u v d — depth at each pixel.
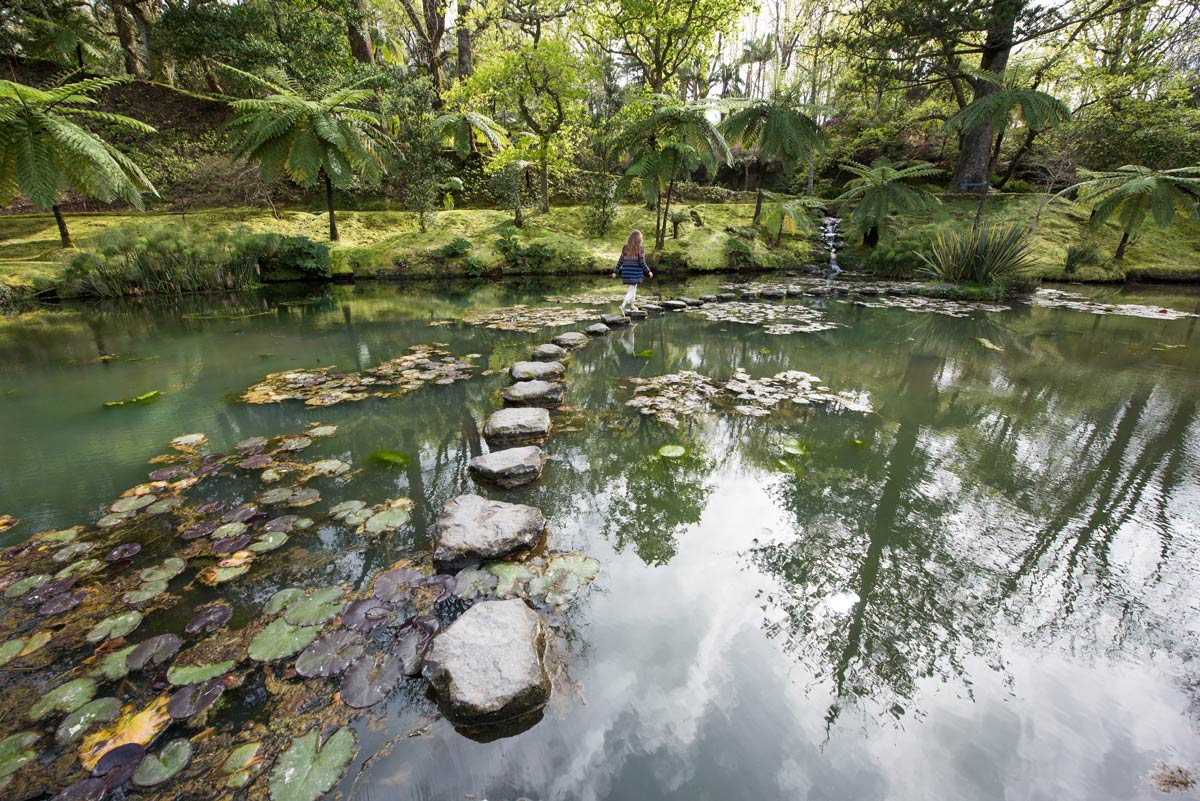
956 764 1.35
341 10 14.55
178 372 4.81
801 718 1.49
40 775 1.28
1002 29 12.48
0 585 2.00
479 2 16.03
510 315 7.58
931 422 3.80
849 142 19.22
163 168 13.11
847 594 2.04
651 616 1.90
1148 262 12.37
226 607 1.89
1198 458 3.23
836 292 10.07
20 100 6.31
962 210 14.60
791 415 3.91
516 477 2.85
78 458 3.12
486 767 1.32
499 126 14.40
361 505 2.58
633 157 12.69
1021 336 6.62
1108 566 2.22
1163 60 15.00
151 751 1.35
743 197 19.69
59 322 7.02
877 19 13.77
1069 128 12.62
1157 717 1.50
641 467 3.10
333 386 4.41
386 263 11.45
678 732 1.44
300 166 9.73
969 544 2.38
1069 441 3.50
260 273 10.47
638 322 7.17
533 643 1.65
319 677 1.58
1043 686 1.61
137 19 15.36
